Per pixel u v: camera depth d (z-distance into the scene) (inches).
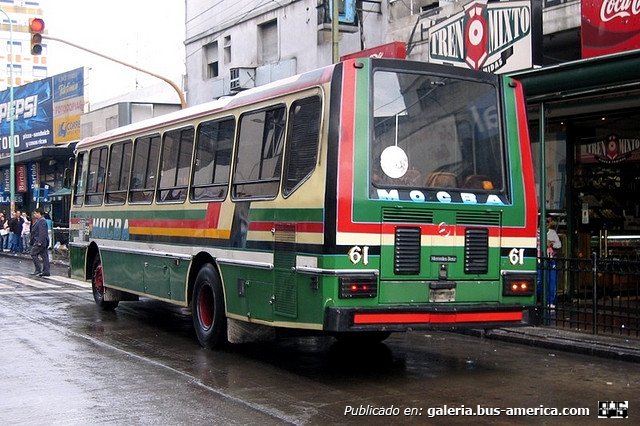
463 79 347.9
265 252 351.9
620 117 545.0
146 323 503.5
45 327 481.4
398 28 766.5
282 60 956.0
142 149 495.8
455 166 340.5
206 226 408.8
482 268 339.6
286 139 343.3
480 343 437.7
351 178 313.7
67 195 1309.1
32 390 310.7
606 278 434.6
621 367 367.2
